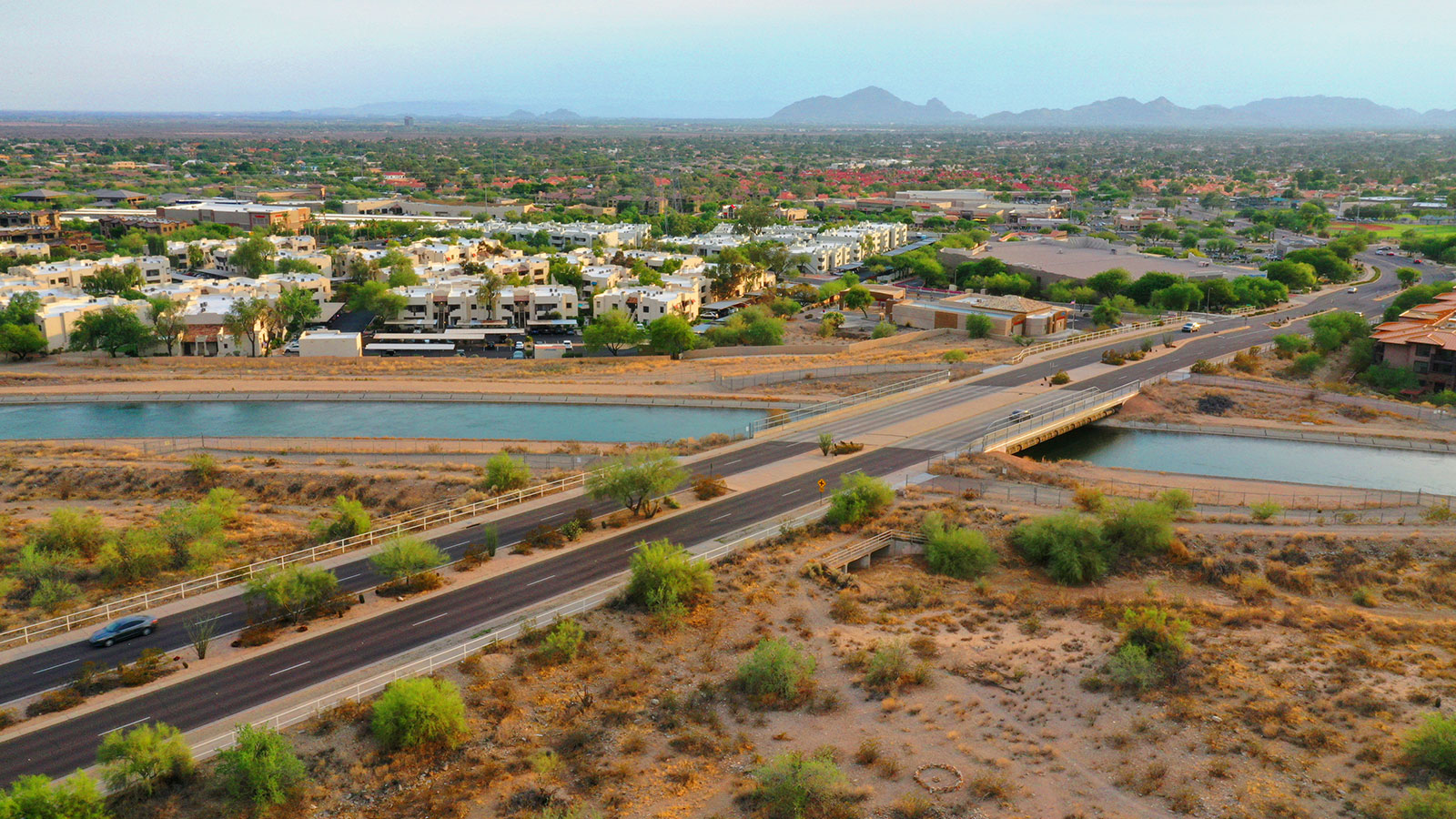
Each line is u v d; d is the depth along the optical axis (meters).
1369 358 170.62
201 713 61.03
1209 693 62.56
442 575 81.81
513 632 71.38
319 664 67.06
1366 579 83.38
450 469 115.88
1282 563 86.62
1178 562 87.25
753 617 75.12
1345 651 68.19
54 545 92.06
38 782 49.94
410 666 65.94
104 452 125.38
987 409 137.25
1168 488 107.69
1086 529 87.25
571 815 50.75
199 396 156.25
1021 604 79.25
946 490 104.00
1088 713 60.75
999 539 92.12
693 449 120.88
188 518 95.62
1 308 199.38
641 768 55.91
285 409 152.38
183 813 52.09
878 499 96.12
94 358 189.38
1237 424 137.38
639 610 75.25
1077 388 150.25
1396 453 127.12
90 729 59.44
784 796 52.22
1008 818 50.66
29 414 150.25
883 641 71.62
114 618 76.06
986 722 60.44
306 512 105.81
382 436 137.25
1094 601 79.75
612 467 95.75
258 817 51.56
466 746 57.94
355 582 81.00
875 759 56.41
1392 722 58.19
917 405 140.25
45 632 73.31
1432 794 48.84
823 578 82.50
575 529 89.88
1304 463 123.69
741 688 64.75
